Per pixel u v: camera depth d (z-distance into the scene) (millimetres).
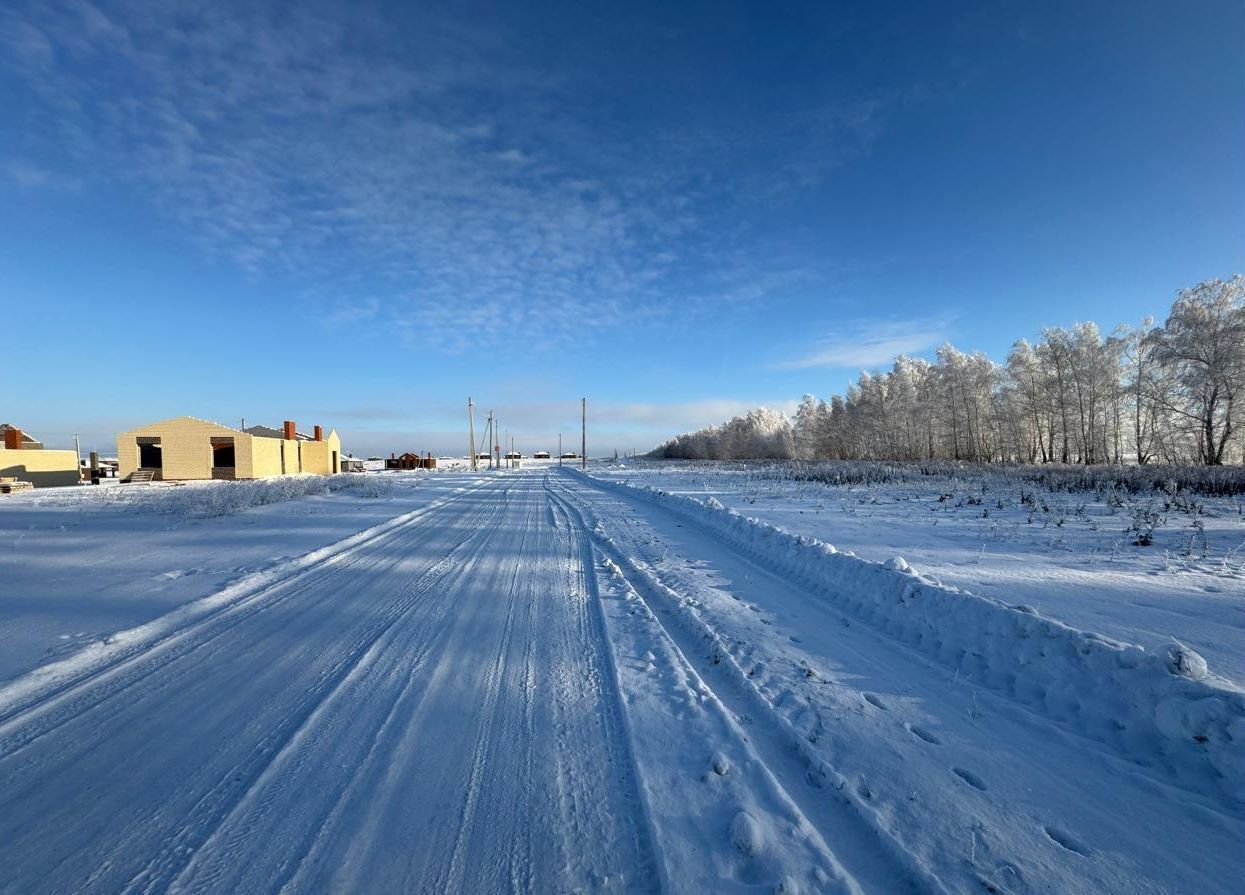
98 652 5004
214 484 30844
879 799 3074
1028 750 3613
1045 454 49969
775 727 3895
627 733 3725
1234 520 12398
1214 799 3090
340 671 4750
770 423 102500
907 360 63469
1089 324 43656
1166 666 3822
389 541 11656
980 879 2500
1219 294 34312
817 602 6988
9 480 31906
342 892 2385
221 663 4906
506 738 3674
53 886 2393
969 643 5090
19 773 3225
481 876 2498
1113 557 8883
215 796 3033
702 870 2506
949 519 13680
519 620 6219
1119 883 2496
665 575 8391
